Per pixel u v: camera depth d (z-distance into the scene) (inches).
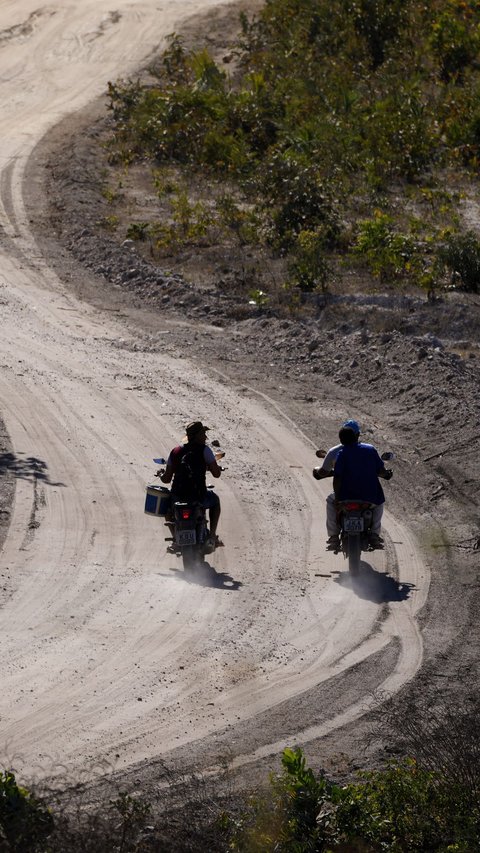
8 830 741.9
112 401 2406.5
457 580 1520.7
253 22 7514.8
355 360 2694.4
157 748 1008.2
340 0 6756.9
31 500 1772.9
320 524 1770.4
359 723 1082.1
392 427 2288.4
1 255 3978.8
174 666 1197.1
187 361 2795.3
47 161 5575.8
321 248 3688.5
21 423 2202.3
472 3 6737.2
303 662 1232.2
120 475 1940.2
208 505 1528.1
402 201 4483.3
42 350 2827.3
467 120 5339.6
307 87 5821.9
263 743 1031.6
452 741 948.6
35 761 962.1
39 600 1375.5
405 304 3142.2
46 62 7672.2
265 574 1531.7
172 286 3481.8
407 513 1824.6
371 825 842.8
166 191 4872.0
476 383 2447.1
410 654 1264.8
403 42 6451.8
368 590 1483.8
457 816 845.8
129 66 7470.5
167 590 1443.2
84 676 1157.7
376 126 5187.0
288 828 828.0
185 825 846.5
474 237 3572.8
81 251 4020.7
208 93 5767.7
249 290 3408.0
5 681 1131.3
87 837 760.3
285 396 2519.7
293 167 4234.7
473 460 2015.3
